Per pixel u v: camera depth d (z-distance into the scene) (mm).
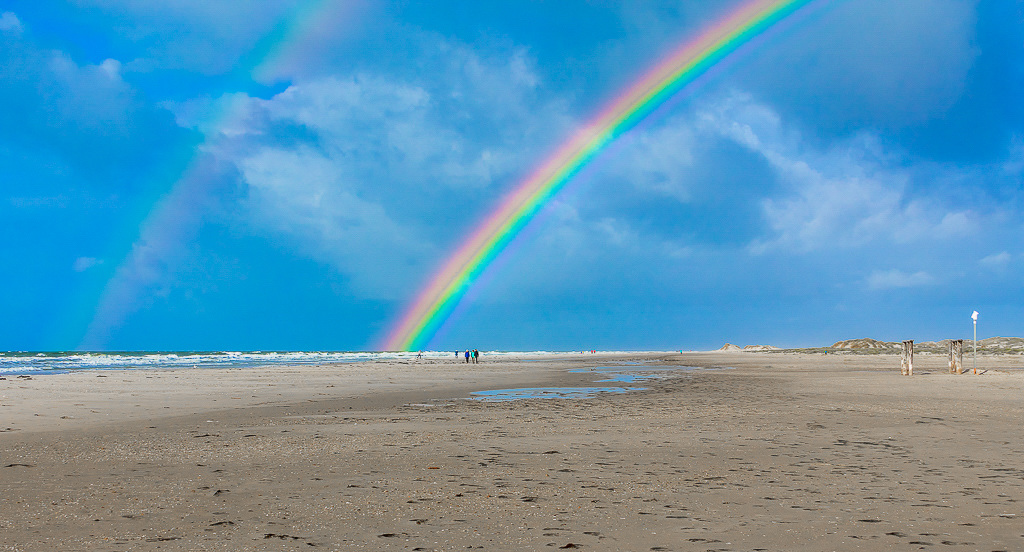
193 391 26625
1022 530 6191
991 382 30047
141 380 33594
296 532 6258
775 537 6012
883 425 14992
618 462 10242
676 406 20625
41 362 70875
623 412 18766
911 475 9070
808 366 58844
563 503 7461
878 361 71062
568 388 30594
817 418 16641
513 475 9172
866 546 5695
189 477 9016
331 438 13133
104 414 17953
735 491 8086
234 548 5738
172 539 6008
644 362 80562
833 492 7988
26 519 6730
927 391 25609
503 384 33625
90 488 8289
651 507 7254
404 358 98750
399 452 11281
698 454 11039
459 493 8000
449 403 22172
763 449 11547
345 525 6512
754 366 61906
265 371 46688
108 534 6168
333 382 34000
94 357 92250
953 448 11555
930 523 6469
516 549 5703
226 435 13625
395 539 6027
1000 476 8969
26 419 16484
